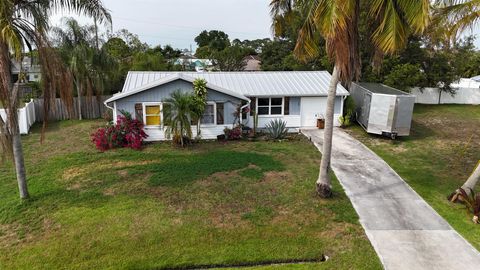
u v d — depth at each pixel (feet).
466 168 45.75
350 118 67.92
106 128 56.85
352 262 25.38
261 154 50.96
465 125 71.51
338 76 32.76
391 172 43.88
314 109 66.59
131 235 28.55
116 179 40.73
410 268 24.88
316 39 35.06
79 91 77.10
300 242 27.84
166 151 52.54
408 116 57.36
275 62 129.70
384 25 29.68
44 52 31.53
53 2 33.83
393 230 29.99
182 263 25.04
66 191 37.22
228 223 30.68
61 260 25.32
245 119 64.03
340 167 45.34
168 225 30.19
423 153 52.08
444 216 32.65
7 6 28.58
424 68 93.56
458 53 92.27
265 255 26.00
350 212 32.99
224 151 52.37
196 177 41.39
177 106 53.31
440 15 36.19
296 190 37.68
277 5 37.76
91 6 35.78
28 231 29.35
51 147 54.75
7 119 32.14
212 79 68.13
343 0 27.43
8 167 45.32
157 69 100.07
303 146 55.57
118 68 85.05
